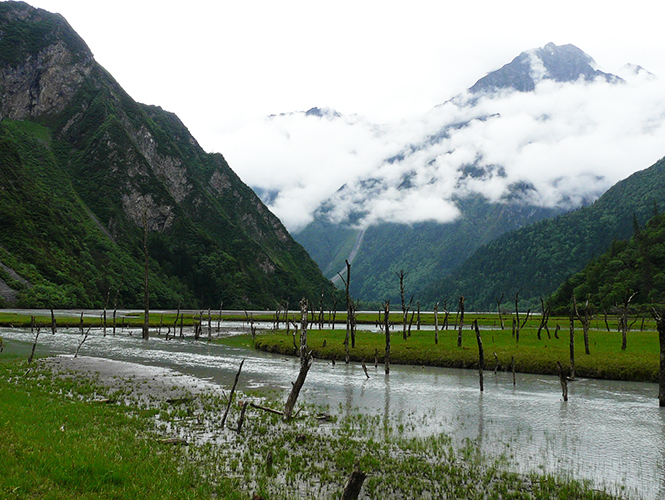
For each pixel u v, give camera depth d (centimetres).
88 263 16562
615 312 15062
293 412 2764
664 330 3284
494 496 1645
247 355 5700
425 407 3069
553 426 2658
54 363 4128
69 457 1371
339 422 2600
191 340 7569
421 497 1616
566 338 7119
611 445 2305
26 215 15925
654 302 14788
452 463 1983
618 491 1731
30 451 1373
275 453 1980
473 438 2378
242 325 11419
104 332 7869
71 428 1833
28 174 18750
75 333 7850
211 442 2080
